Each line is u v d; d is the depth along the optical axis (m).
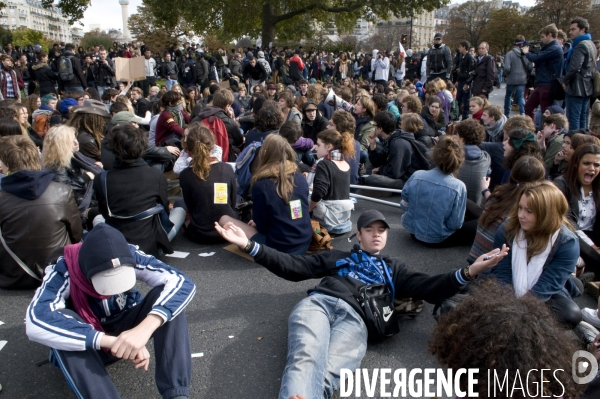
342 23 32.66
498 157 5.52
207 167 4.67
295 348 2.67
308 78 23.97
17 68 15.73
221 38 33.69
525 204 2.91
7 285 3.95
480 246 3.70
